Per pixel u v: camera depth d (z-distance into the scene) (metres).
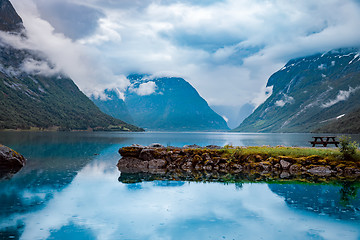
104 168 32.62
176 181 24.50
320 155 30.69
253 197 18.80
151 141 115.75
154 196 19.20
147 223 14.05
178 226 13.70
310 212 15.48
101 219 14.56
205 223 14.08
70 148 65.50
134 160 35.09
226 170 31.30
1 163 31.33
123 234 12.67
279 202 17.48
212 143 104.00
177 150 36.38
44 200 17.89
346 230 12.95
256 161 32.47
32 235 12.33
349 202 17.20
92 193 19.92
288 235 12.53
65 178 25.66
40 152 52.31
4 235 12.26
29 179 24.88
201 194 19.70
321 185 22.20
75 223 13.90
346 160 29.55
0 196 18.77
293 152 32.50
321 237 12.24
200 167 32.97
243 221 14.34
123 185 22.70
